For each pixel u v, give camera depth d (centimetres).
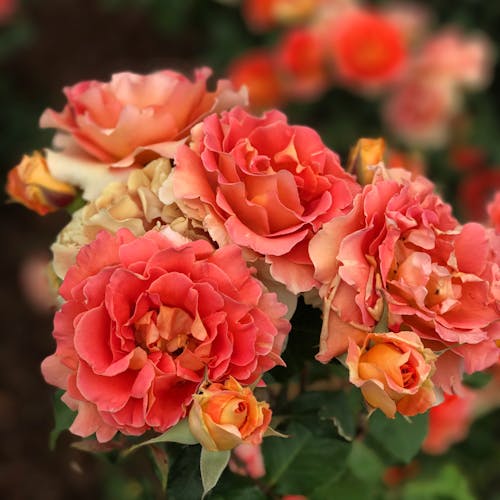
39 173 62
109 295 54
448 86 115
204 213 56
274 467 65
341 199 57
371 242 56
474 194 127
